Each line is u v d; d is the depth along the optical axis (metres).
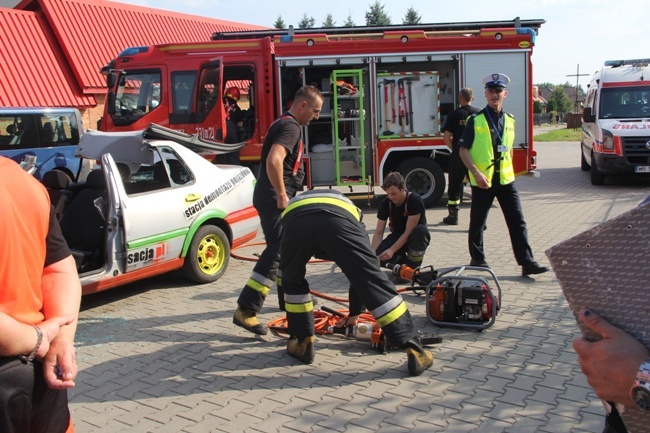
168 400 4.16
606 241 1.54
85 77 18.02
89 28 19.33
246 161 11.12
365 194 11.43
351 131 11.15
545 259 7.47
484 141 6.43
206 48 10.83
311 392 4.20
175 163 6.74
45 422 2.17
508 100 11.03
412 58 10.86
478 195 6.61
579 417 3.71
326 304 6.12
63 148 10.96
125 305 6.27
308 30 12.28
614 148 13.44
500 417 3.74
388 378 4.37
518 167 11.19
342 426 3.71
